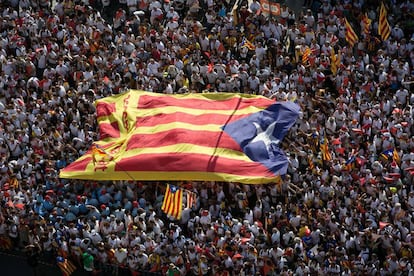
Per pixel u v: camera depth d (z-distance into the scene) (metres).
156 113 127.62
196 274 112.81
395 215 118.38
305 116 130.50
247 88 133.62
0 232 116.56
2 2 143.38
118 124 127.12
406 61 140.62
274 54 138.12
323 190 121.12
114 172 120.88
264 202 120.00
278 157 123.38
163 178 120.81
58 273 114.81
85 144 126.00
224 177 120.44
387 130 128.62
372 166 124.19
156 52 136.25
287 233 116.00
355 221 118.00
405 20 146.25
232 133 125.19
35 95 131.38
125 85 132.75
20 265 115.75
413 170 123.69
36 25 139.38
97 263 114.12
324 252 114.56
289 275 111.81
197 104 129.75
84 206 118.06
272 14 143.75
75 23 140.12
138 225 115.12
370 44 142.00
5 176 121.12
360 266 113.56
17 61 133.88
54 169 122.69
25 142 125.75
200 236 114.69
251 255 112.81
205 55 137.88
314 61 136.25
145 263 113.19
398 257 116.06
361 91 134.12
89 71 132.88
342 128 127.81
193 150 122.38
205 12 144.88
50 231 115.31
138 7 144.12
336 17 143.25
